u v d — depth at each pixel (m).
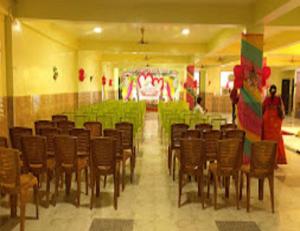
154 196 4.98
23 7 6.47
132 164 5.76
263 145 4.30
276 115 6.73
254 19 6.50
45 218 4.12
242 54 6.54
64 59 10.59
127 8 6.69
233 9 6.71
